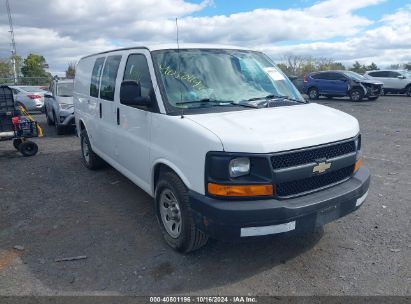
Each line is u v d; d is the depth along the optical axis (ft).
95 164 22.75
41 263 12.41
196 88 13.41
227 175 10.21
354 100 69.10
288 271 11.64
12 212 16.94
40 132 29.60
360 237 13.73
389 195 17.94
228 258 12.42
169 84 13.25
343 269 11.69
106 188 19.93
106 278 11.46
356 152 12.31
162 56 14.01
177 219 12.57
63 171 23.68
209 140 10.43
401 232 14.07
